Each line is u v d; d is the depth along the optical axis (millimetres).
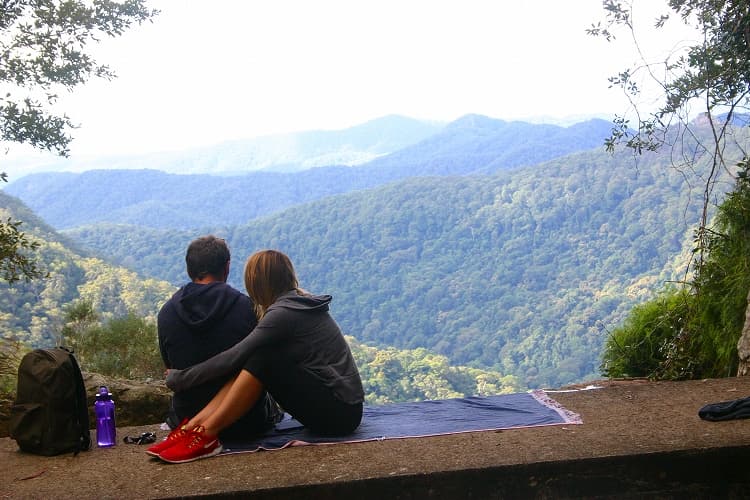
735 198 4875
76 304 8211
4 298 42688
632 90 5027
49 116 6840
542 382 97188
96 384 4961
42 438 3207
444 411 3703
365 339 141500
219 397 3160
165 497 2645
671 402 3641
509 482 2771
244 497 2662
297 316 3211
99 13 6699
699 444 2906
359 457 2971
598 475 2811
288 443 3164
